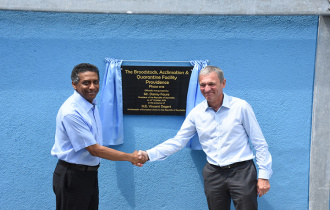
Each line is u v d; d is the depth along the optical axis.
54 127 3.27
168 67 3.23
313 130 3.28
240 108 2.72
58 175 2.69
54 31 3.19
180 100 3.27
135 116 3.30
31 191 3.31
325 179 3.31
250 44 3.23
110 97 3.17
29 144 3.27
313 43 3.23
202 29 3.22
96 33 3.21
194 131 2.98
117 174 3.33
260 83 3.27
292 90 3.27
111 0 3.12
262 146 2.71
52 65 3.22
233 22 3.21
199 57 3.24
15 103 3.24
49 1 3.12
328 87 3.24
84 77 2.60
